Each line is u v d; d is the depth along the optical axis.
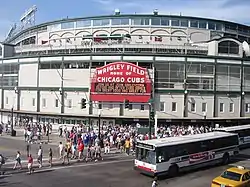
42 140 47.97
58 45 69.44
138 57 55.84
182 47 61.47
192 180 27.55
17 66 65.56
